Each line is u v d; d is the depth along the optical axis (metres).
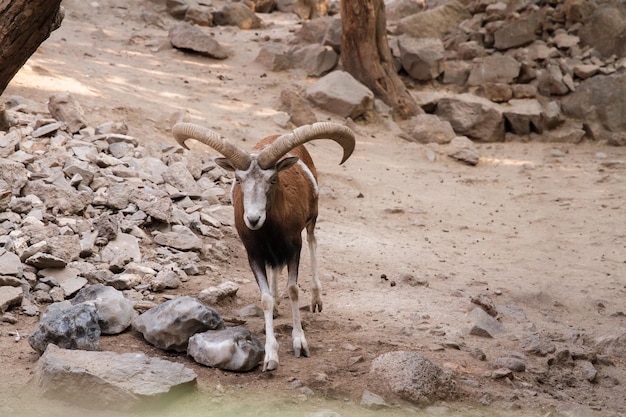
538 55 63.84
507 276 32.69
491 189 47.47
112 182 32.47
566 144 57.50
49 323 19.61
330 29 63.22
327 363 20.75
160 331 20.67
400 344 22.91
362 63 59.53
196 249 29.36
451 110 58.47
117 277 25.25
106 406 17.16
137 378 17.73
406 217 40.62
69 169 31.75
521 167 51.81
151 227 30.38
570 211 43.47
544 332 26.27
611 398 21.81
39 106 39.88
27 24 15.80
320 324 24.28
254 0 79.19
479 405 19.73
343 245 34.34
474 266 33.84
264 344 21.59
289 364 20.58
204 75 57.50
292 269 21.47
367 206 41.62
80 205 29.53
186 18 70.31
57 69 48.94
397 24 68.50
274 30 72.06
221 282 27.34
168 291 25.73
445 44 67.06
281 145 19.88
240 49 64.69
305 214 22.22
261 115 51.41
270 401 18.19
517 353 23.33
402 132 56.34
